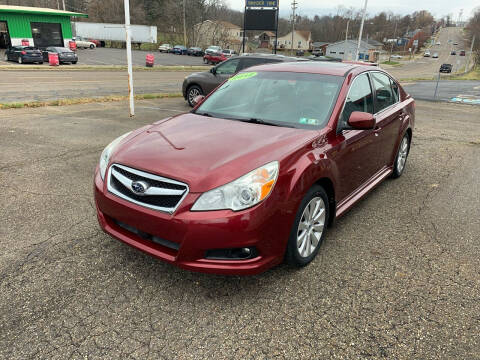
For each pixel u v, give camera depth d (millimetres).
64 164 5609
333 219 3486
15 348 2291
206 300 2762
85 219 3941
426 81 34156
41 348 2299
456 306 2764
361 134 3752
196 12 79938
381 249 3533
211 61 45156
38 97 12664
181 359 2248
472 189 5160
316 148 3098
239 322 2557
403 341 2424
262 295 2832
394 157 5043
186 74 26719
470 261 3367
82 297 2756
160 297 2781
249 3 31703
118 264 3172
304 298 2811
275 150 2867
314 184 3090
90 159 5867
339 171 3365
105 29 61312
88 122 8578
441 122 10781
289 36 112938
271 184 2629
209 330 2480
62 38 40656
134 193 2742
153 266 3156
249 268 2633
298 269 3174
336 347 2365
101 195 2975
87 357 2244
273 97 3793
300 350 2336
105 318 2561
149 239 2781
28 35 38094
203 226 2494
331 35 121688
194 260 2590
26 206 4195
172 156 2820
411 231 3900
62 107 10711
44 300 2709
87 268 3104
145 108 10805
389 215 4277
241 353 2303
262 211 2568
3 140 6824
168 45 61531
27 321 2510
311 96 3672
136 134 3422
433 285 3006
